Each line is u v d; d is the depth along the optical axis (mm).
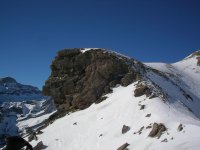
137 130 29344
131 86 43781
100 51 52500
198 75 74625
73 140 35125
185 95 52844
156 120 29000
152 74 53219
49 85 55938
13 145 7309
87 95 47500
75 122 40281
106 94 46219
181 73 72438
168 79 57438
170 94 46156
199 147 19859
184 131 23953
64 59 55906
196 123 28953
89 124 37750
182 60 90812
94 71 50188
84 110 44938
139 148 24844
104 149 29188
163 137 24641
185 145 21062
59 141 36000
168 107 34156
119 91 44938
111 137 30938
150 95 37438
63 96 53750
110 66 49062
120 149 26344
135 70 49062
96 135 33344
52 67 57156
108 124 34656
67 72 55094
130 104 36688
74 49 56062
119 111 36656
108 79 48250
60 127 40625
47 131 40781
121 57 52250
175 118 29312
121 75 48500
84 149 31641
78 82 51812
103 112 39312
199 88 64562
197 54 91250
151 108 33312
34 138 39250
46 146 35656
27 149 7469
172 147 21609
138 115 32906
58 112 52906
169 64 79375
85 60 53094
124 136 29703
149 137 26203
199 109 50375
